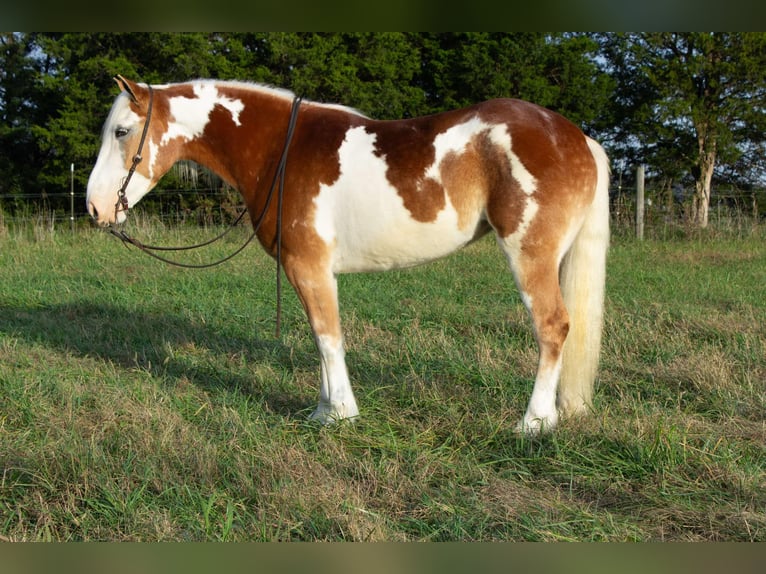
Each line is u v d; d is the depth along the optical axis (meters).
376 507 3.07
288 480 3.18
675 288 7.66
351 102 16.80
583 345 3.77
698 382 4.46
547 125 3.60
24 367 4.96
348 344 5.57
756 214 13.00
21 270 8.74
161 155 4.13
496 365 4.87
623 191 15.91
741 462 3.39
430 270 8.86
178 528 2.88
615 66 19.73
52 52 16.73
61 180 17.27
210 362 5.14
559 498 3.15
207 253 10.14
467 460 3.45
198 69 15.95
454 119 3.67
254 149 4.00
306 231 3.80
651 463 3.33
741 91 17.33
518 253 3.60
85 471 3.17
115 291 7.62
